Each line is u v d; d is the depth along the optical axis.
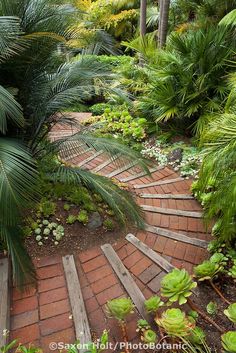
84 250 2.01
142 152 3.40
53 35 1.74
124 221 2.09
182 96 3.43
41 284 1.76
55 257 1.94
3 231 1.64
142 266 1.92
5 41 1.65
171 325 1.30
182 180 2.90
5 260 1.80
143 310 1.61
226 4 4.16
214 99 3.36
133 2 7.25
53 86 2.10
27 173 1.51
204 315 1.57
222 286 1.76
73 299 1.66
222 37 3.22
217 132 1.86
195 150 3.27
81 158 3.19
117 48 6.80
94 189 2.25
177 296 1.50
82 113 4.41
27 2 1.91
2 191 1.37
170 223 2.32
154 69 3.69
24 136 2.12
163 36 4.35
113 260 1.93
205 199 2.42
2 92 1.53
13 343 1.35
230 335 1.27
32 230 2.05
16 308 1.62
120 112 4.17
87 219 2.18
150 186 2.80
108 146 2.09
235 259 1.84
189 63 3.37
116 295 1.72
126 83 4.00
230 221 1.82
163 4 4.19
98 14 7.00
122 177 2.92
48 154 2.23
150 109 3.94
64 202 2.29
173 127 3.75
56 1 2.03
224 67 3.28
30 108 2.11
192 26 4.44
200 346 1.41
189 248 2.07
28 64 1.98
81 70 2.13
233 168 1.80
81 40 2.66
